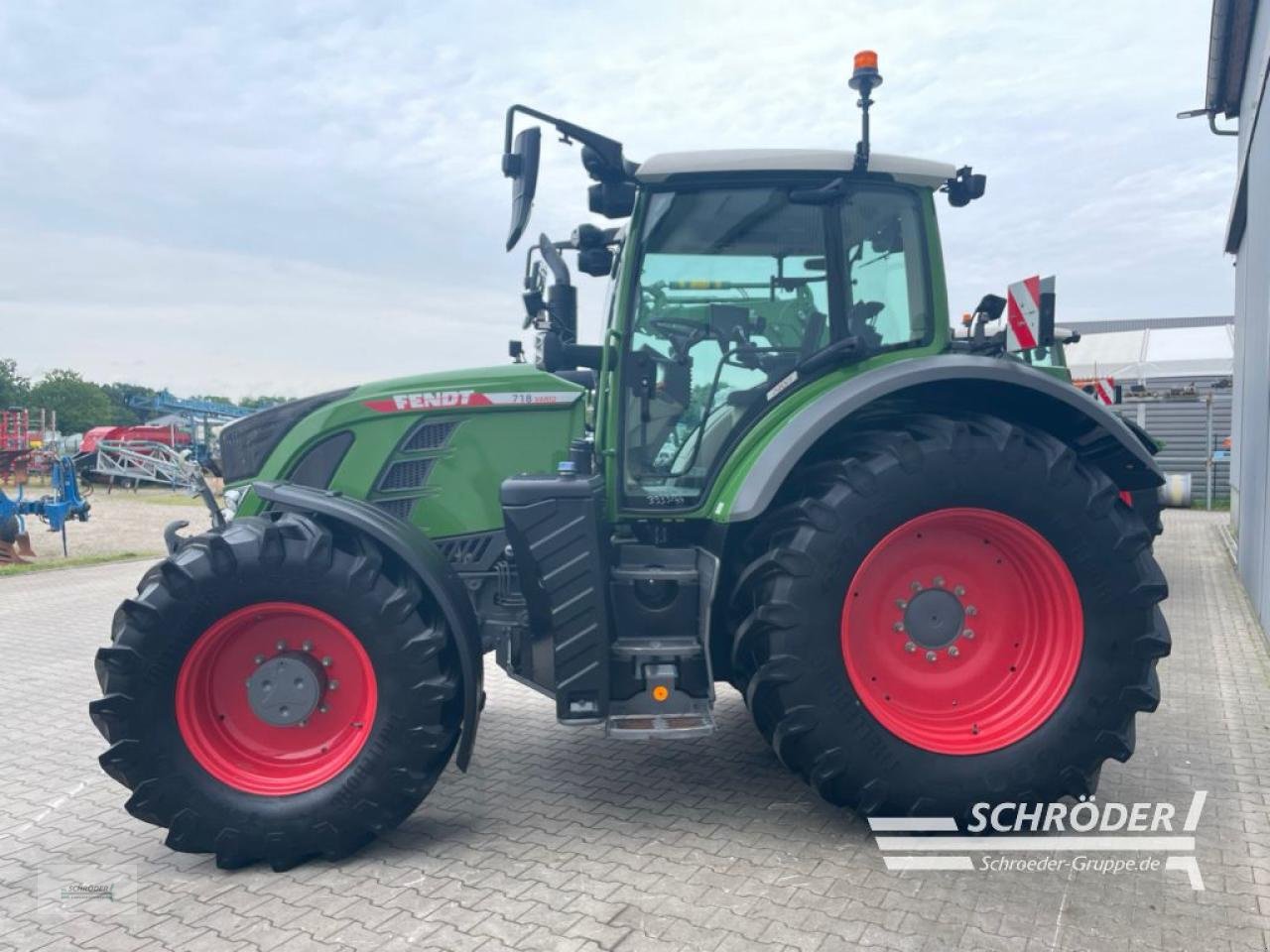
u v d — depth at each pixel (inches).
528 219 130.6
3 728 196.5
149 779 123.6
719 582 139.5
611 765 164.7
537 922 109.7
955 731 132.4
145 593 126.3
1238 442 420.5
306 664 130.9
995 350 147.6
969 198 150.3
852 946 103.1
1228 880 117.9
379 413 154.6
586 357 144.9
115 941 108.4
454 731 132.7
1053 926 106.9
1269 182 265.9
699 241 144.7
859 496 126.8
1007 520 129.7
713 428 146.9
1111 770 157.0
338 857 127.6
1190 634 263.0
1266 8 294.4
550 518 133.4
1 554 448.8
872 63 137.4
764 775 158.2
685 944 104.1
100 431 932.6
